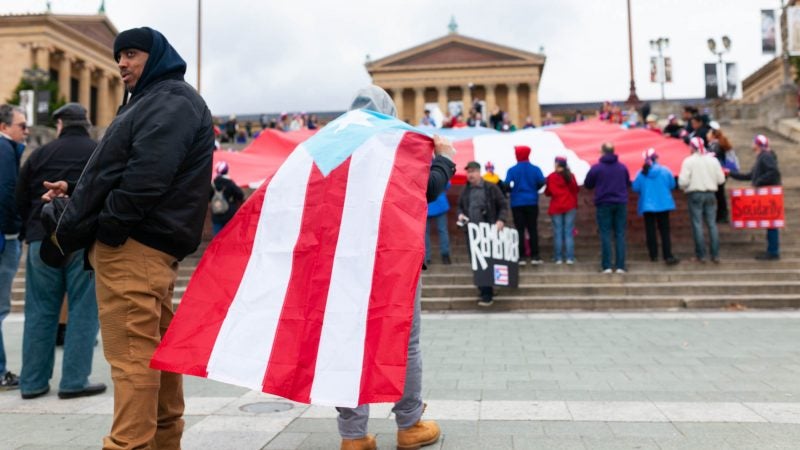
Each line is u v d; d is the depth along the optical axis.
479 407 4.14
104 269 2.74
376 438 3.56
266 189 3.24
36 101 32.28
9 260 5.04
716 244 10.50
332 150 3.28
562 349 6.30
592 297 9.65
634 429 3.57
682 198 14.20
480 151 14.11
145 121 2.68
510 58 65.31
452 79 65.12
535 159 13.66
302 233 3.08
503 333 7.48
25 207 4.78
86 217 2.68
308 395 2.72
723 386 4.60
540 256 11.95
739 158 17.94
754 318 8.23
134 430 2.65
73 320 4.69
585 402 4.21
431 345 6.71
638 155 13.41
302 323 2.87
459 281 10.66
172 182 2.77
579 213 14.52
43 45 54.53
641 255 11.66
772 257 10.59
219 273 3.07
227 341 2.87
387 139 3.28
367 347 2.75
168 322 3.09
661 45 35.06
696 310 9.15
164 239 2.78
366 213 3.04
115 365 2.71
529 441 3.40
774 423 3.62
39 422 3.99
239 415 4.11
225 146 28.44
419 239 2.94
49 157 4.71
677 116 28.95
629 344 6.51
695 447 3.23
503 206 9.52
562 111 70.75
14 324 9.11
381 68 66.00
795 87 21.47
